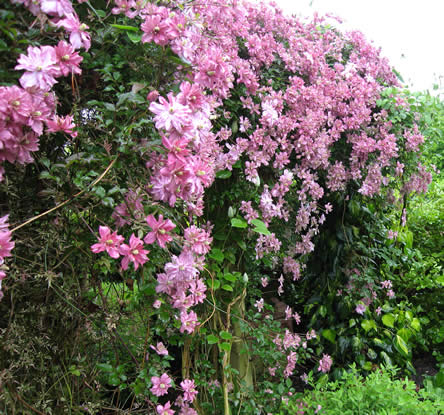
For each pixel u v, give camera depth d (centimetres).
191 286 159
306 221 257
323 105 245
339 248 299
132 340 169
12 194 117
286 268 275
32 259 131
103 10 130
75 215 131
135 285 159
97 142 130
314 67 241
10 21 97
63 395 146
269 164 229
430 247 377
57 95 124
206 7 160
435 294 347
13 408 132
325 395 215
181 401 190
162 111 114
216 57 137
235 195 209
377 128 279
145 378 156
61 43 103
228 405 211
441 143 410
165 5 137
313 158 245
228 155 200
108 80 135
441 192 406
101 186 123
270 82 222
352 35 291
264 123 210
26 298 135
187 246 138
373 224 307
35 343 141
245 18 214
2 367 129
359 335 296
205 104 139
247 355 239
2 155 100
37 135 104
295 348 246
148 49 132
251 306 263
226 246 220
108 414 162
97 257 138
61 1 105
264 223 207
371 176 278
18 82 105
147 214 126
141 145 121
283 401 220
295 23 266
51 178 114
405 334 308
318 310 307
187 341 204
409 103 291
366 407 196
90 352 162
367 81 281
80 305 146
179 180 118
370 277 294
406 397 194
